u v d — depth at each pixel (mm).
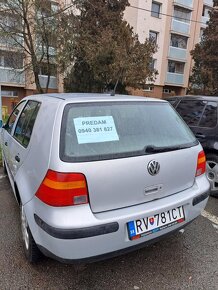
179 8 28156
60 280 2396
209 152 4152
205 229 3256
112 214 2107
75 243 1973
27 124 2922
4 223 3295
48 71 15633
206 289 2314
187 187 2605
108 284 2359
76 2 15266
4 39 14664
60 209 1999
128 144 2262
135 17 24859
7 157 3770
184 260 2686
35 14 13867
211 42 22844
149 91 27750
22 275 2445
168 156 2396
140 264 2615
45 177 2078
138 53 16672
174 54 28203
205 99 4484
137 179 2215
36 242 2234
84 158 2051
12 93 23469
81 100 2312
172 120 2725
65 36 14703
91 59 15438
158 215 2291
